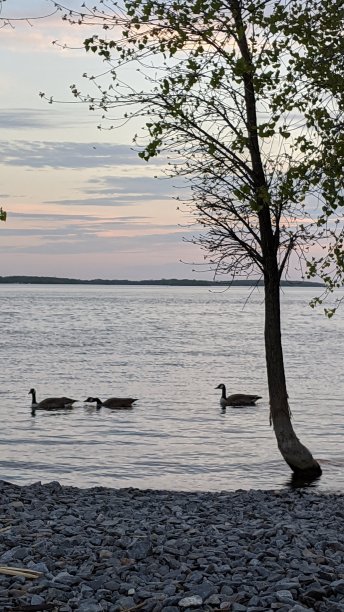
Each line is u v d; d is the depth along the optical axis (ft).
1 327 356.79
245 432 111.45
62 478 82.07
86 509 52.70
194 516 51.93
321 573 36.50
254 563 38.52
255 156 68.64
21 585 34.47
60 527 45.32
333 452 95.14
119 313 548.72
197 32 62.54
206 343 282.36
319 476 79.05
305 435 107.76
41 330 340.59
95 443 102.37
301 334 351.25
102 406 136.05
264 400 147.74
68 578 35.19
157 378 180.14
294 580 35.45
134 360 219.00
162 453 95.66
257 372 195.21
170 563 37.86
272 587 34.50
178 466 88.28
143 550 39.34
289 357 234.17
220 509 56.03
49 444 101.35
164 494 63.87
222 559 38.93
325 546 42.55
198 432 111.45
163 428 114.62
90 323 407.03
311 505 59.57
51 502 54.80
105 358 223.92
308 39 57.82
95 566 37.17
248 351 253.03
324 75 57.21
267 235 72.74
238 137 63.05
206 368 202.69
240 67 58.18
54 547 39.96
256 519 51.88
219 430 113.09
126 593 34.01
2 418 123.54
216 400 146.30
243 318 512.22
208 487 77.66
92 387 163.53
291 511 56.24
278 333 75.72
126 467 87.71
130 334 325.83
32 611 31.68
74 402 134.72
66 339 290.56
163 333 336.49
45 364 205.77
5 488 60.34
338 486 75.61
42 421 120.47
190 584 34.81
